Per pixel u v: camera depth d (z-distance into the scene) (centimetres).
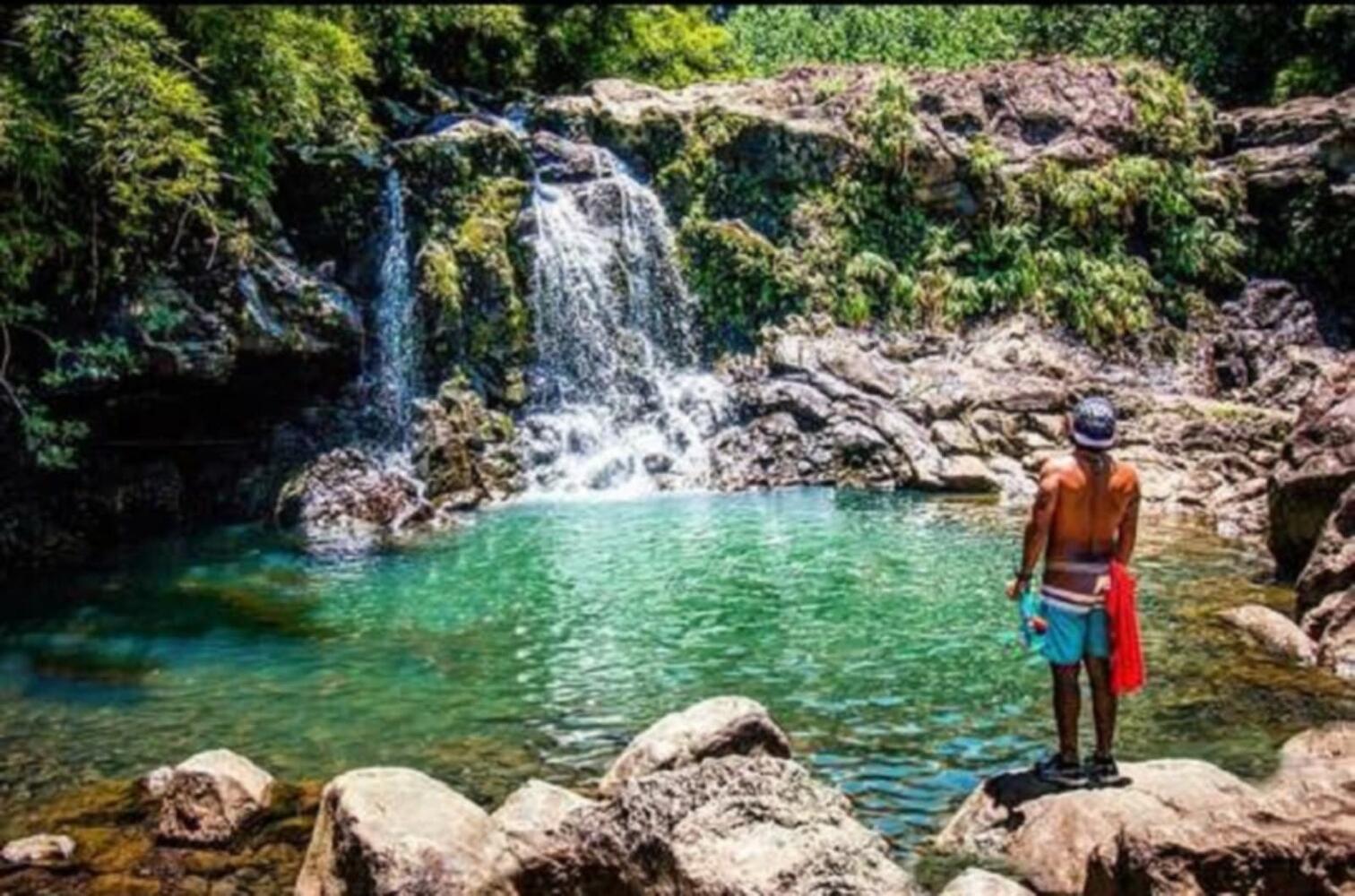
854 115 2202
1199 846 546
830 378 1925
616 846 600
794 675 979
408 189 1886
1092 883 584
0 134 1265
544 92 2602
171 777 725
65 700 944
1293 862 541
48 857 672
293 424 1673
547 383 1938
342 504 1576
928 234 2183
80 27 1358
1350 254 2219
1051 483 686
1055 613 697
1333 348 2167
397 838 592
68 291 1409
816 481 1823
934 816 711
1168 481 1642
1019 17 3020
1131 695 902
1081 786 683
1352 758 728
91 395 1427
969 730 850
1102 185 2209
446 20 2402
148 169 1415
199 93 1486
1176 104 2336
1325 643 986
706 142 2153
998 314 2147
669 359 2059
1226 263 2233
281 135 1692
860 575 1282
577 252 1997
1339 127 2245
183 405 1547
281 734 873
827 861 555
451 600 1215
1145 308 2159
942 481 1733
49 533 1397
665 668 1005
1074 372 1980
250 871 663
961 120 2266
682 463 1884
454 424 1772
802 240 2138
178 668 1017
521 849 616
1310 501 1177
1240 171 2295
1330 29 2478
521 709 918
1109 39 2797
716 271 2092
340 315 1644
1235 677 940
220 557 1397
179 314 1454
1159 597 1172
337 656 1047
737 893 539
